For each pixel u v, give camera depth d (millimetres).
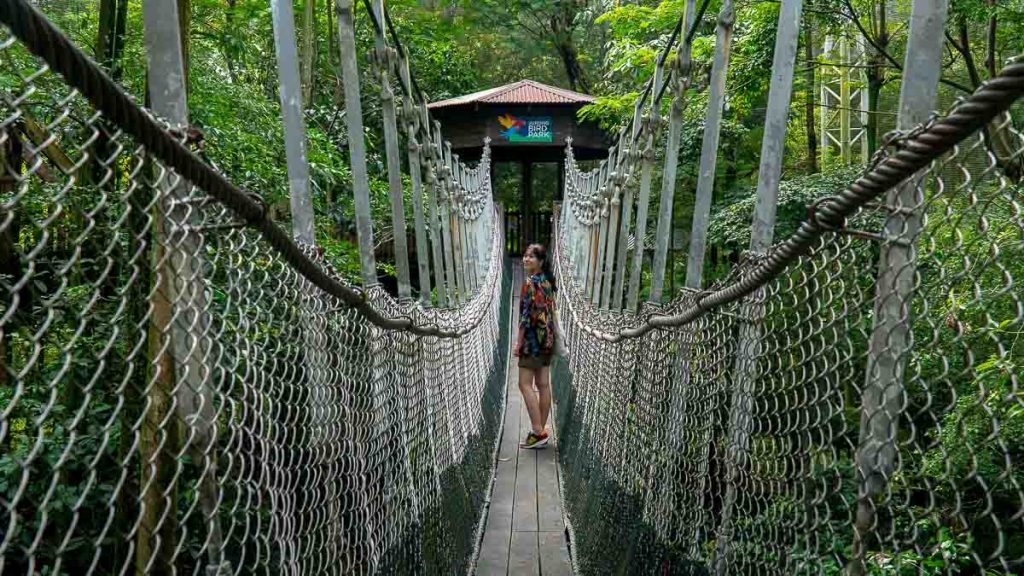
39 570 1757
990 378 1725
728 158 9789
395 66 4840
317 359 1960
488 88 21375
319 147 6023
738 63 7562
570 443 5664
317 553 1958
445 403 4355
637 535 3203
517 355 6527
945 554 1069
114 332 1018
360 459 2352
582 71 20594
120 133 1027
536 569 4367
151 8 1938
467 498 4648
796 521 1519
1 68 2111
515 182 22359
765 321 1890
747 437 1910
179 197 1367
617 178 5957
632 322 3957
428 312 4168
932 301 1260
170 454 1221
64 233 1820
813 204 1350
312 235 3047
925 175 1182
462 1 15812
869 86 7789
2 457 1767
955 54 6848
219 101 4637
